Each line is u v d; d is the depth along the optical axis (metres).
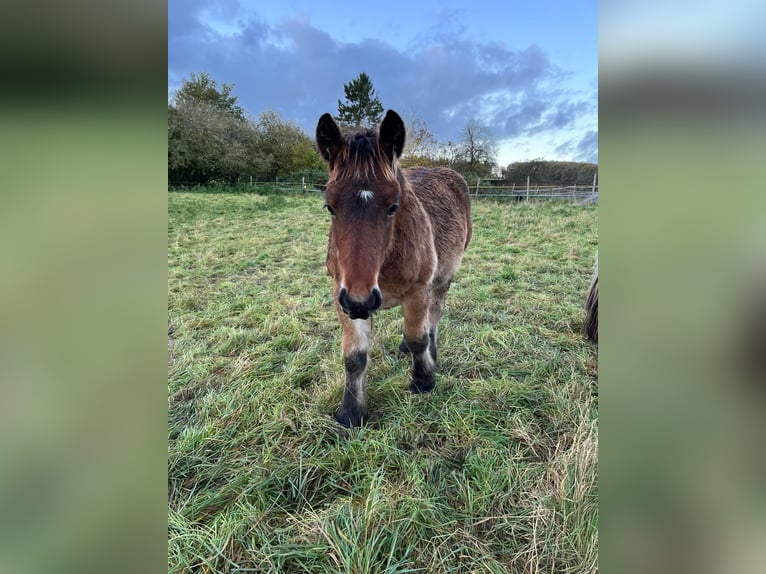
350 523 1.61
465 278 5.04
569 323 3.62
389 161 1.88
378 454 2.00
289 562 1.54
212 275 5.62
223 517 1.68
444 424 2.25
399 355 3.15
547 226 8.59
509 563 1.52
